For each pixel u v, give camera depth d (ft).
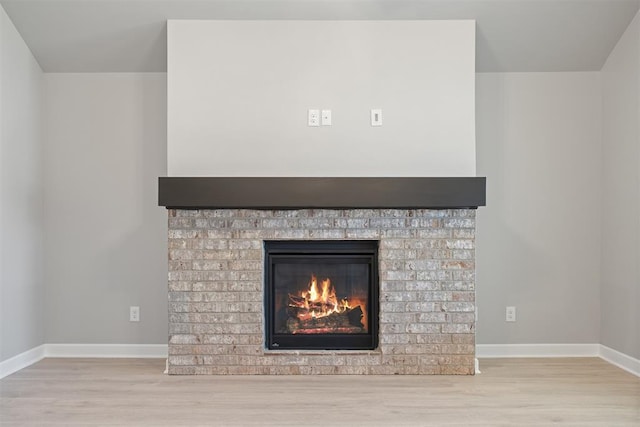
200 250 12.00
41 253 13.44
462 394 10.56
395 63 12.21
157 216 13.60
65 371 12.21
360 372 11.95
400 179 11.64
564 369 12.36
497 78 13.55
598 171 13.55
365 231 12.00
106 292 13.57
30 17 12.22
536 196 13.48
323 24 12.19
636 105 12.10
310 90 12.19
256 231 12.00
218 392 10.71
